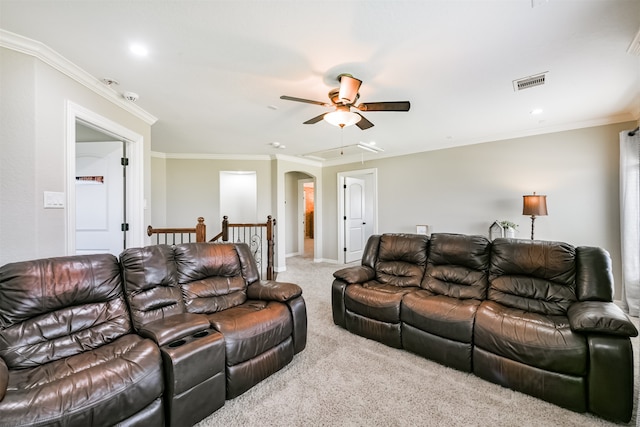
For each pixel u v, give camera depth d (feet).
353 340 8.84
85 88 7.96
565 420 5.36
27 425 3.53
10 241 6.29
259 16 5.49
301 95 9.14
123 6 5.22
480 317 6.88
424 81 8.22
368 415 5.51
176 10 5.32
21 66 6.38
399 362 7.53
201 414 5.32
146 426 4.64
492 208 14.34
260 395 6.16
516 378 6.16
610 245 11.43
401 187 17.79
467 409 5.67
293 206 26.16
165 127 12.60
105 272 6.12
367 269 10.61
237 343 6.06
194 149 17.47
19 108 6.36
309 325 10.00
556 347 5.70
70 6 5.22
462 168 15.35
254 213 20.52
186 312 6.97
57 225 7.07
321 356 7.84
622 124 11.20
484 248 8.86
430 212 16.56
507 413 5.56
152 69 7.50
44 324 5.09
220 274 8.27
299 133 13.70
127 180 10.34
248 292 8.42
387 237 11.00
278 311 7.22
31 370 4.52
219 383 5.66
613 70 7.64
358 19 5.59
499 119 11.60
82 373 4.35
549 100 9.66
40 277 5.24
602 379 5.27
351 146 16.40
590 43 6.41
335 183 21.38
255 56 6.90
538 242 8.02
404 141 15.29
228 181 20.54
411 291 8.87
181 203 18.76
